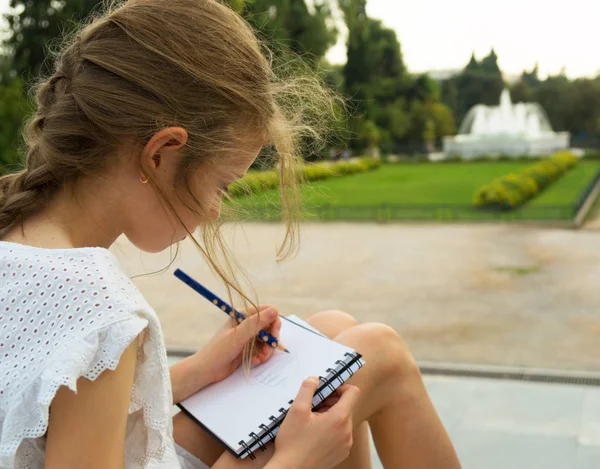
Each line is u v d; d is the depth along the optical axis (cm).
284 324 151
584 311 630
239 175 116
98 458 93
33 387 91
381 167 3186
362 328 144
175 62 105
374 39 4197
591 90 4331
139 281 772
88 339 92
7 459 93
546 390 341
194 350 462
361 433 150
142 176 105
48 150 105
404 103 4147
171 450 119
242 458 120
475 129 4016
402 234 1261
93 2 2117
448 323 599
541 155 3350
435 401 331
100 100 103
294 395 127
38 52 2253
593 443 273
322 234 1277
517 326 579
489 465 258
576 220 1348
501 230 1288
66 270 97
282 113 121
